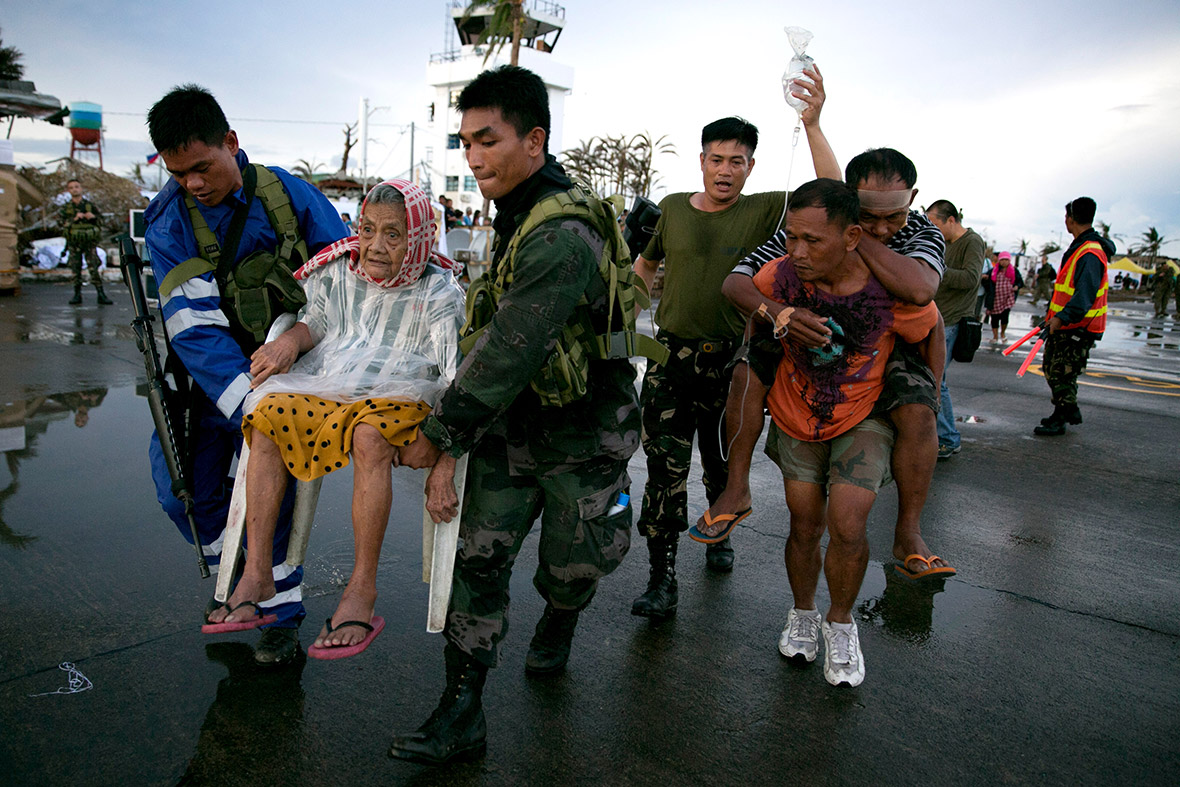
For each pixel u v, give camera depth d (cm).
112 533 340
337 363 218
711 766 208
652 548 298
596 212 192
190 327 222
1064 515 435
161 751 203
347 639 184
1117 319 2359
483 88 186
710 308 299
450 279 229
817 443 253
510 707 230
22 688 227
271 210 238
